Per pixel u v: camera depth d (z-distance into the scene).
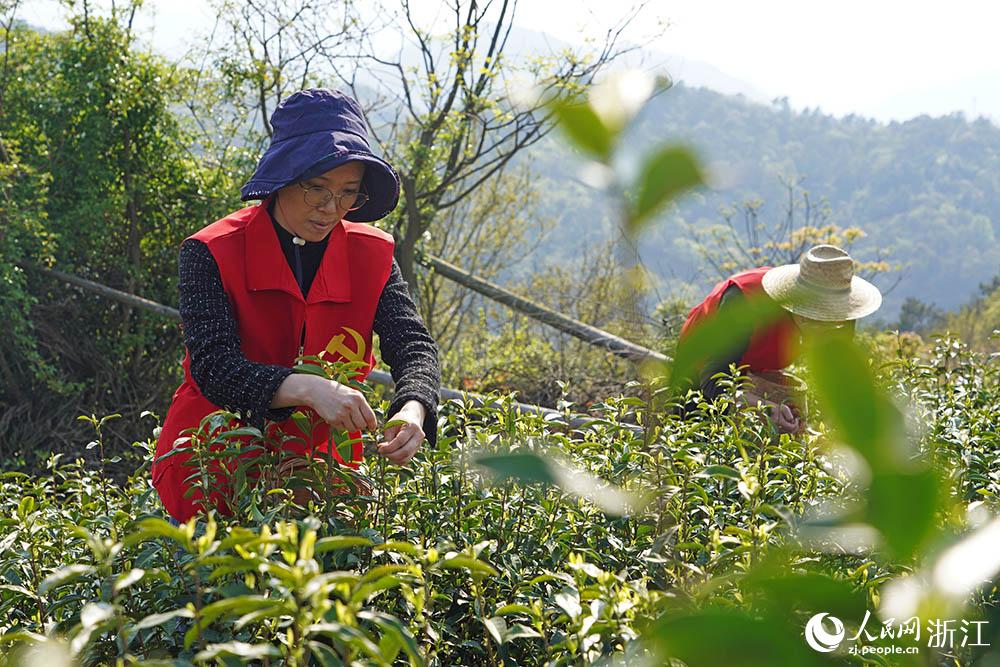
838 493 1.97
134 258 8.52
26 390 7.99
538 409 2.27
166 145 8.48
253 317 2.23
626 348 6.67
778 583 0.57
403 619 1.66
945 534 0.48
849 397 0.45
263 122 8.42
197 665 1.27
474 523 1.93
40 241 8.00
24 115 8.20
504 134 8.15
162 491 2.20
